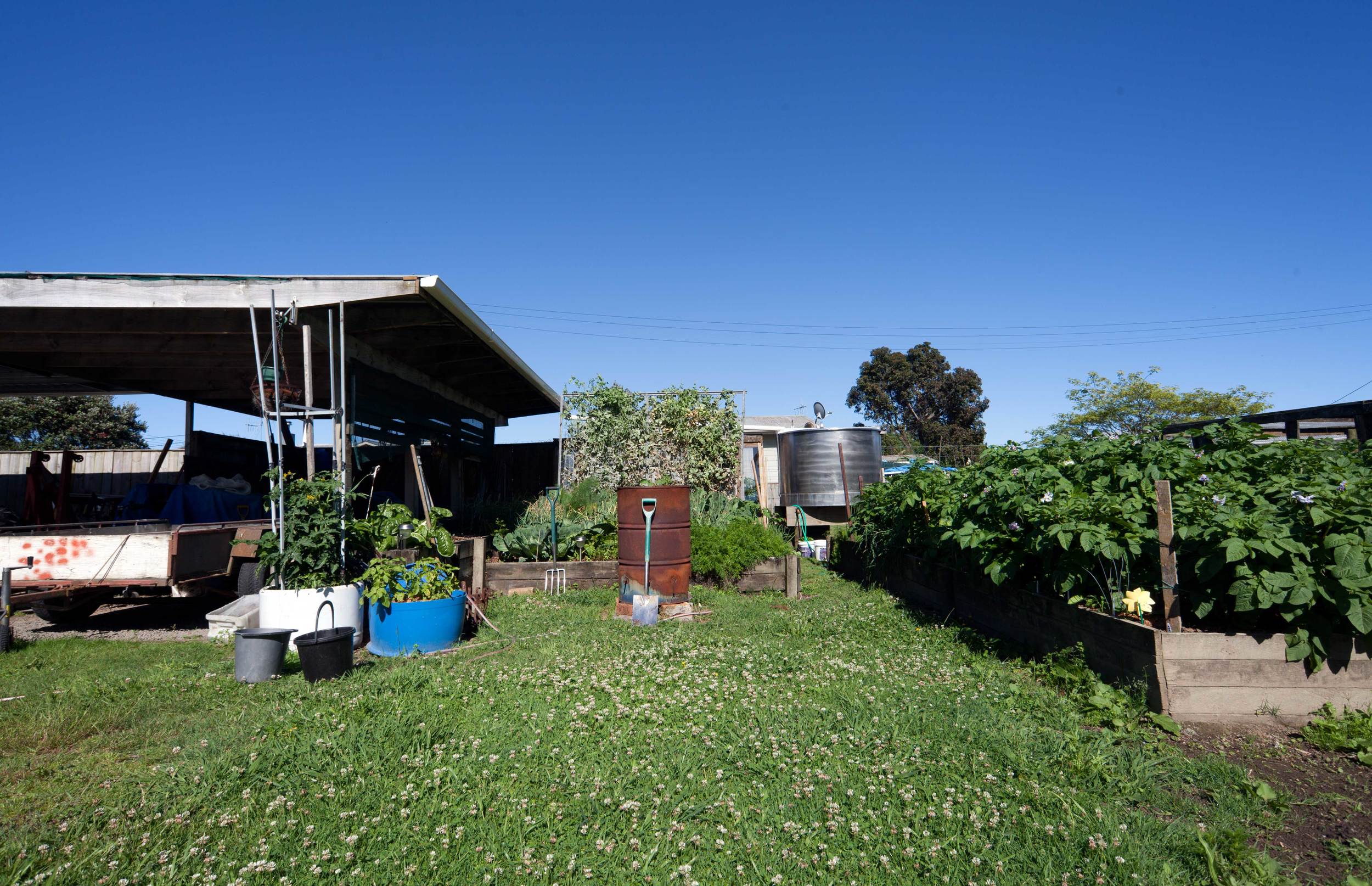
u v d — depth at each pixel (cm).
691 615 757
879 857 289
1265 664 432
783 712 441
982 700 458
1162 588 466
